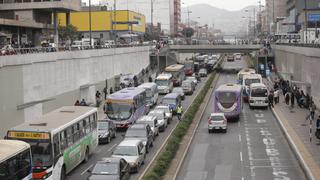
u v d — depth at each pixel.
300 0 122.94
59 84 53.41
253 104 63.88
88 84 62.53
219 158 36.97
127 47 88.25
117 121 48.97
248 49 120.75
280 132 47.34
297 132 44.59
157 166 30.92
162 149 39.56
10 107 41.41
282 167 33.91
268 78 96.25
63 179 29.86
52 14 88.75
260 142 42.81
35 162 27.19
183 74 98.38
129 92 52.19
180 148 39.97
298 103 61.44
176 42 129.50
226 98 54.44
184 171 33.09
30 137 27.64
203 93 75.38
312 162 33.16
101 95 67.94
